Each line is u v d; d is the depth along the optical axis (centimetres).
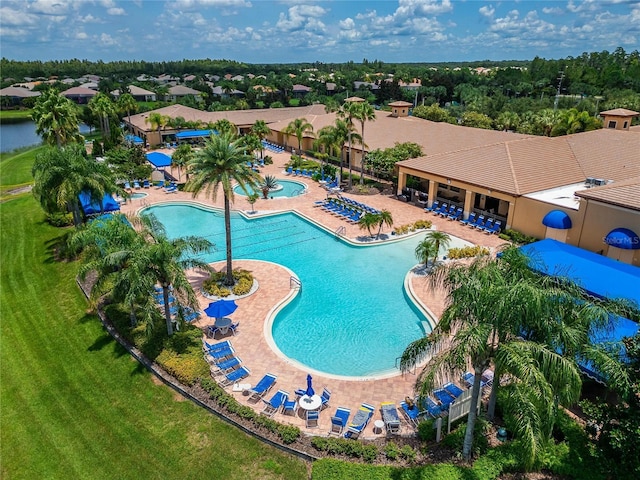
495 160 4006
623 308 1516
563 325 1314
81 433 1712
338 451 1544
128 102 8950
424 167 4353
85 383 1994
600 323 1373
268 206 4531
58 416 1808
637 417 1303
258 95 13925
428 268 3039
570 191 3694
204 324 2377
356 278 2988
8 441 1694
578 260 2408
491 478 1387
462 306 1314
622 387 1298
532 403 1205
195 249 2325
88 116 9369
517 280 1334
